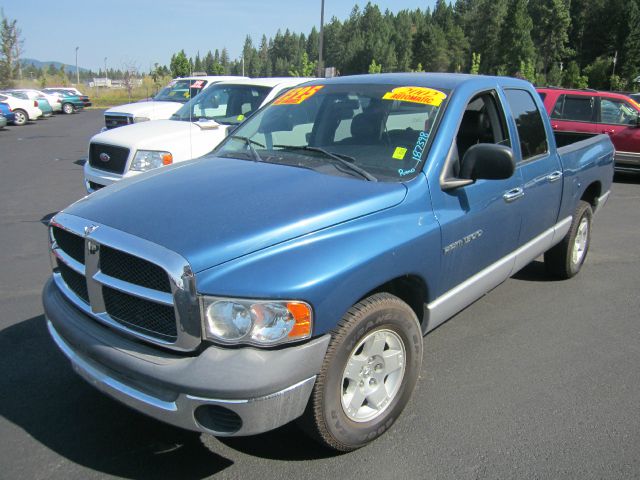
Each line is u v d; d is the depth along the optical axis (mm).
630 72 82625
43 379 3754
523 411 3496
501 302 5312
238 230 2602
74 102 37688
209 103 8930
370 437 3055
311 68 42625
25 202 9555
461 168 3414
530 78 64500
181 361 2475
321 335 2625
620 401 3625
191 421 2480
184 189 3082
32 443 3098
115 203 2980
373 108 3773
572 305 5254
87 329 2801
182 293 2412
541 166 4492
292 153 3695
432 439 3199
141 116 13320
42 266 6113
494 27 98500
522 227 4270
